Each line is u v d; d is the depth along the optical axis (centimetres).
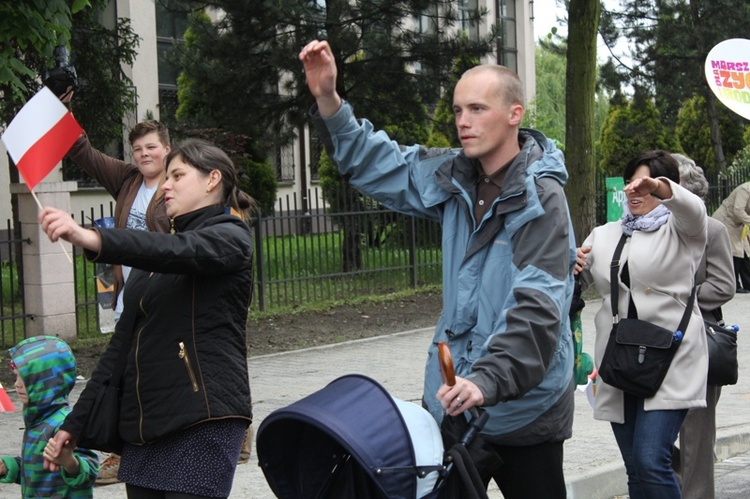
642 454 473
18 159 383
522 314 343
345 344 1274
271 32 1678
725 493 657
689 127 3222
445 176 379
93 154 653
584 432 786
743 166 2553
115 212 644
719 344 519
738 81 847
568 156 1698
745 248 1464
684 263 481
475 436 338
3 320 1184
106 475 625
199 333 368
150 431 366
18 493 605
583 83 1680
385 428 319
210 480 366
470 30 2177
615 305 493
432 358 380
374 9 1647
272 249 1597
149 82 2508
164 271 351
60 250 1194
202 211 384
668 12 2769
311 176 2827
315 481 346
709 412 548
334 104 372
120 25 1716
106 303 1159
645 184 448
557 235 355
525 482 377
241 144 1688
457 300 371
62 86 614
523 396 363
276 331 1336
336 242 1591
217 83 1688
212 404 365
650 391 470
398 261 1655
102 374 385
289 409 323
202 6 1725
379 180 388
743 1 2664
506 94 365
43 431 435
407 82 1695
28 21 997
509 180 359
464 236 375
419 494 322
